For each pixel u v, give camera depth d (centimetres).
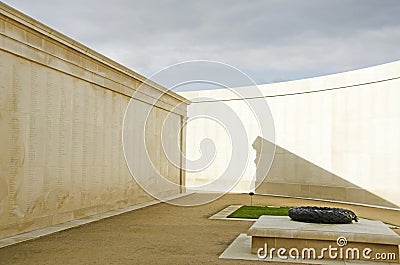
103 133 1520
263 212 1614
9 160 1048
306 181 2188
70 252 923
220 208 1738
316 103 2155
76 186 1351
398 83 1770
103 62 1471
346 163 1997
